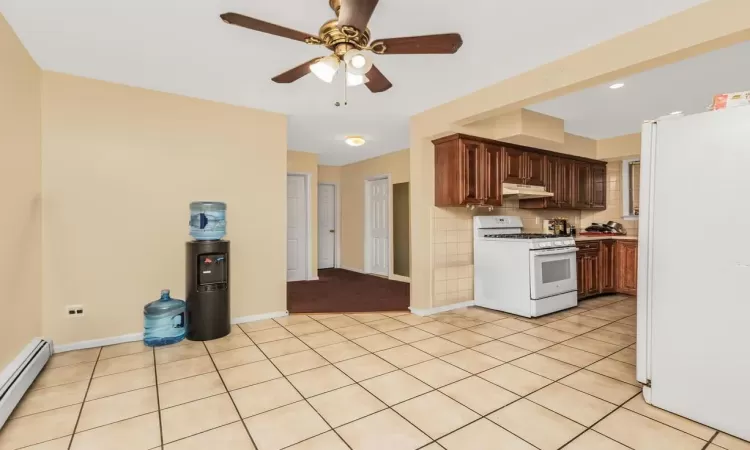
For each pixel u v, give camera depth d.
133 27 2.14
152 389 2.17
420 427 1.78
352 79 2.00
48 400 2.04
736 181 1.72
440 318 3.78
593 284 4.67
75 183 2.81
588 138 5.10
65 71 2.74
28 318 2.44
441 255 4.08
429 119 3.73
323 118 4.00
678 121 1.90
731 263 1.73
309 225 6.14
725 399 1.74
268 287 3.71
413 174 3.99
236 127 3.53
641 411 1.94
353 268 7.09
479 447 1.62
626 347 2.89
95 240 2.89
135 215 3.05
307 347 2.89
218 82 2.96
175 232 3.22
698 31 1.93
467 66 2.68
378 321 3.66
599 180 5.25
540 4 1.93
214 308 3.07
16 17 2.04
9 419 1.85
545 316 3.85
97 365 2.52
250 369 2.46
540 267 3.79
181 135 3.25
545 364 2.55
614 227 5.29
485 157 3.92
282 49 2.40
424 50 1.86
